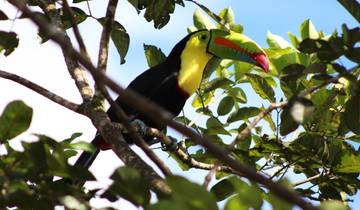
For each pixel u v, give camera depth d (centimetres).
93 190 666
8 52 849
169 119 498
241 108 1153
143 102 480
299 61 1195
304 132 1129
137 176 609
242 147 1143
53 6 1145
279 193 498
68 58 1071
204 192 523
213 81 1205
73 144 702
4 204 670
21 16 832
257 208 546
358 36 741
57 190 658
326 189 1080
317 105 1075
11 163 681
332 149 1061
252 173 506
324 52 755
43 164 668
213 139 1161
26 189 693
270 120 1146
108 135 909
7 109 705
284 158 1098
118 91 478
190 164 1049
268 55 1243
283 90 1070
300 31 1206
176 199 529
